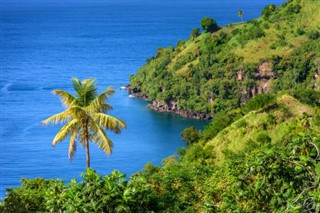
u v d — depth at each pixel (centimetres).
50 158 14688
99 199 2480
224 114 11594
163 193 3788
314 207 1680
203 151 8131
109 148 4988
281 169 1873
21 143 16225
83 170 13725
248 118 8256
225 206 2384
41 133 17425
